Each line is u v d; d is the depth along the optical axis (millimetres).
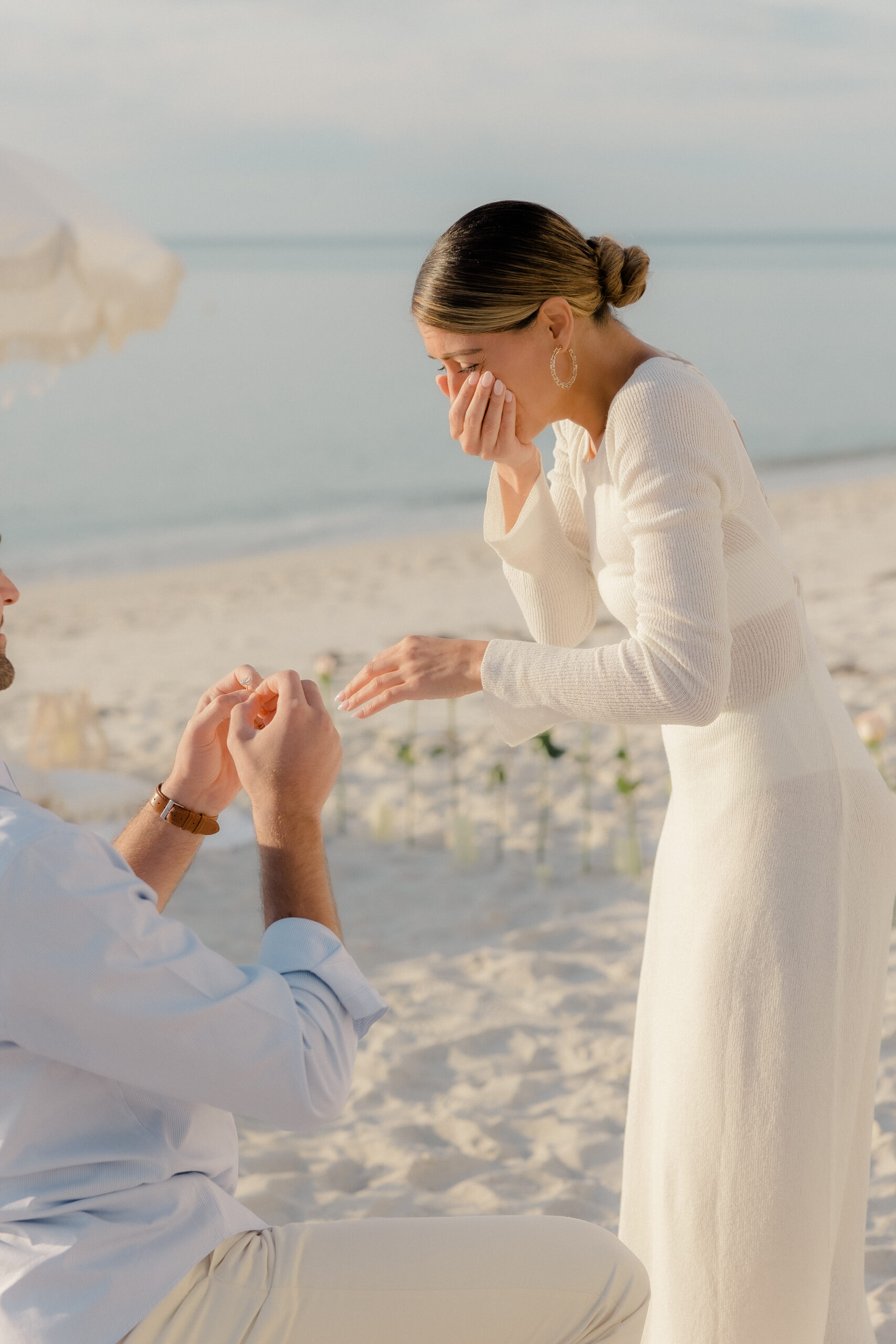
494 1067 3465
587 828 4812
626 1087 3336
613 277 1875
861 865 1924
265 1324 1365
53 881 1254
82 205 4645
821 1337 1927
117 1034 1276
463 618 9625
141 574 12930
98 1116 1326
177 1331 1321
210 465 21219
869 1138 2055
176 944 1322
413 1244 1477
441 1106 3295
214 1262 1376
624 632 8172
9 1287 1252
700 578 1735
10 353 5035
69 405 29125
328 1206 2883
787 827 1877
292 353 40719
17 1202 1286
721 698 1751
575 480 2051
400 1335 1424
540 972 3971
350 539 14984
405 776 5914
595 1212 2822
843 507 14688
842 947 1887
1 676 1442
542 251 1790
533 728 1862
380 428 25125
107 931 1268
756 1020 1863
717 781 1935
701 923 1926
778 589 1902
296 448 22891
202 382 33156
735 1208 1882
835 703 1985
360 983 1454
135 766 6148
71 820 5074
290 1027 1358
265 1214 2826
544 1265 1490
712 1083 1892
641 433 1771
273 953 1464
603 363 1898
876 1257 2615
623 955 4086
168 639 9406
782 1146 1858
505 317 1808
